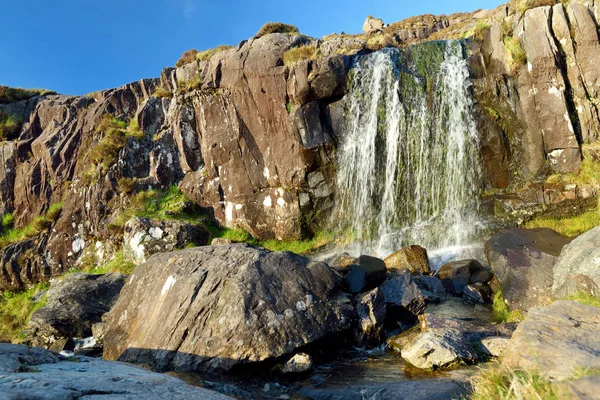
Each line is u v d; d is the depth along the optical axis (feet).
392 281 32.19
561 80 46.52
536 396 10.41
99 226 66.69
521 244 35.47
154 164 71.20
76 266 67.51
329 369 23.13
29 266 70.18
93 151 72.43
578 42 47.09
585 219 42.68
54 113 87.56
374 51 61.52
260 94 60.80
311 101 57.82
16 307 65.16
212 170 66.03
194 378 21.70
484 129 50.67
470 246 46.52
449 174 52.47
